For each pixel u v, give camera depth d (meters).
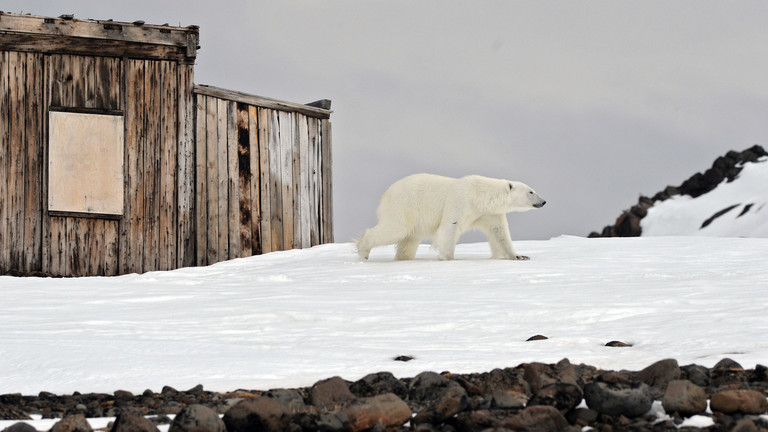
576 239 60.12
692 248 51.09
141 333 25.08
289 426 13.07
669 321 24.52
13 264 57.44
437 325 25.55
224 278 45.06
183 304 32.88
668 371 15.80
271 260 57.16
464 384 15.95
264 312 28.69
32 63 58.47
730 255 47.31
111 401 16.14
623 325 24.45
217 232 63.16
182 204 61.94
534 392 15.45
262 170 65.69
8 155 57.69
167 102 61.84
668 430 12.76
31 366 19.69
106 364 19.58
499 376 16.05
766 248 50.41
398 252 51.03
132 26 60.72
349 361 19.55
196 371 18.67
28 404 16.03
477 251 55.25
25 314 30.52
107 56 60.28
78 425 12.55
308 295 34.31
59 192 58.59
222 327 26.19
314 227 68.69
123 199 60.25
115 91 60.47
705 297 29.14
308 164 68.56
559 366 16.12
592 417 13.45
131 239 60.41
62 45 59.06
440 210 49.00
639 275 38.34
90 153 59.59
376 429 12.87
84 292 38.47
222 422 12.84
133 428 12.20
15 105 58.00
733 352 19.45
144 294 36.97
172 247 61.53
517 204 48.12
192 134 62.53
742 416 13.21
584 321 26.08
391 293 34.12
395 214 49.47
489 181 48.41
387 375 15.88
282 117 67.12
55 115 58.75
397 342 22.59
